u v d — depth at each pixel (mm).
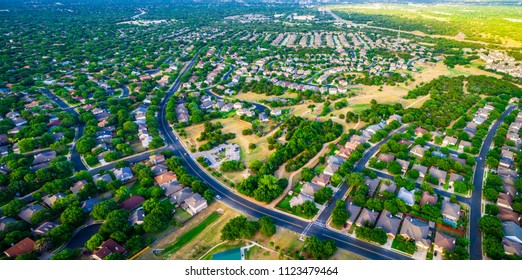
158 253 152250
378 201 175125
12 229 160625
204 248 154750
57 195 185375
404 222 162875
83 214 170625
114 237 153500
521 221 167625
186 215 177250
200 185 192000
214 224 170750
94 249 150500
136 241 152750
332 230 165000
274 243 157375
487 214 173625
